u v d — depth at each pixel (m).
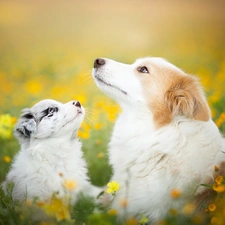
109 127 9.31
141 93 6.40
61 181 6.52
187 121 6.01
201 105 5.92
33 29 24.56
